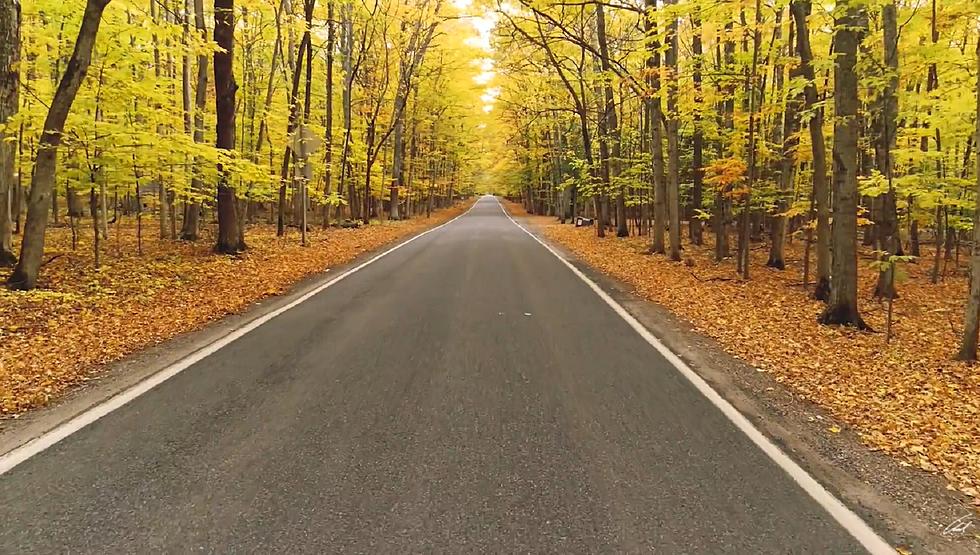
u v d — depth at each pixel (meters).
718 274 14.12
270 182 16.89
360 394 5.13
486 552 2.85
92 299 9.19
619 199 25.17
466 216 51.41
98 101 11.34
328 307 9.16
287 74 29.67
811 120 10.71
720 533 3.04
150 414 4.67
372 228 29.69
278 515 3.18
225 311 8.79
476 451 4.00
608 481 3.59
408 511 3.22
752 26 11.48
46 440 4.17
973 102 10.41
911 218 13.45
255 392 5.18
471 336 7.31
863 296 12.44
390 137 40.75
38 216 9.45
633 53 17.77
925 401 5.32
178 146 11.82
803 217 23.64
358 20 28.44
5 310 8.07
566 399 5.05
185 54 13.83
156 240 19.08
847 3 7.57
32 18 13.05
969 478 3.81
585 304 9.62
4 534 3.00
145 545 2.90
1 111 10.10
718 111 16.52
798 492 3.50
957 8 9.66
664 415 4.71
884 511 3.32
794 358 6.65
